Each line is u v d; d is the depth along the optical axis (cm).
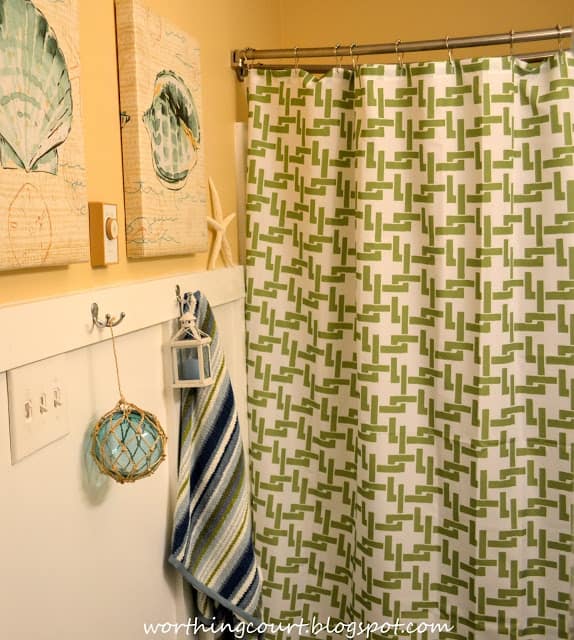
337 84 164
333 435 174
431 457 166
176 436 136
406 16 196
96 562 107
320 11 204
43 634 93
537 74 154
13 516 86
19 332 85
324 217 168
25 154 84
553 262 156
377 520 165
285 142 171
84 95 104
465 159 156
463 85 155
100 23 109
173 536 129
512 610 162
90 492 105
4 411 84
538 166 156
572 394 157
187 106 135
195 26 147
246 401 177
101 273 109
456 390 161
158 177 122
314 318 172
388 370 164
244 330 175
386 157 160
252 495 179
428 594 168
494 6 188
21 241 83
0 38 79
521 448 162
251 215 172
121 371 114
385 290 163
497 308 157
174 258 137
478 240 156
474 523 162
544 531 163
